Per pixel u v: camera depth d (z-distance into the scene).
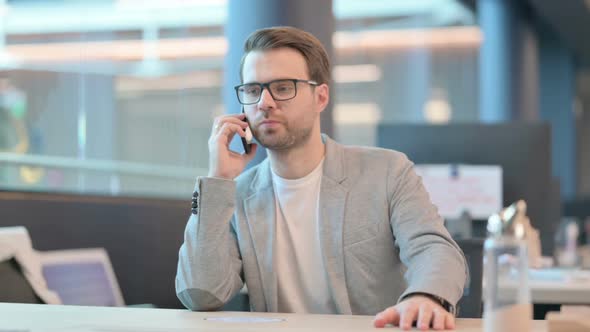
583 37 12.84
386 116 9.95
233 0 4.37
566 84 14.30
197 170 6.40
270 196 2.34
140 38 6.04
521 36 11.70
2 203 3.64
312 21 4.32
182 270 2.11
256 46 2.23
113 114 5.71
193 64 6.41
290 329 1.54
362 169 2.33
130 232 4.39
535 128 3.73
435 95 10.61
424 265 1.95
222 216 2.12
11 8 5.18
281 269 2.32
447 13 10.84
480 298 2.49
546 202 3.71
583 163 18.12
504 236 1.32
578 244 9.76
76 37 5.52
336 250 2.25
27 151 4.97
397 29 10.12
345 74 9.71
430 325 1.64
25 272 2.87
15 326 1.55
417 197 2.27
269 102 2.19
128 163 5.76
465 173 3.76
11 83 5.04
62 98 5.32
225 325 1.59
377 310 2.25
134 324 1.59
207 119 6.51
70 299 3.64
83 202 4.11
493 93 11.44
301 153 2.28
